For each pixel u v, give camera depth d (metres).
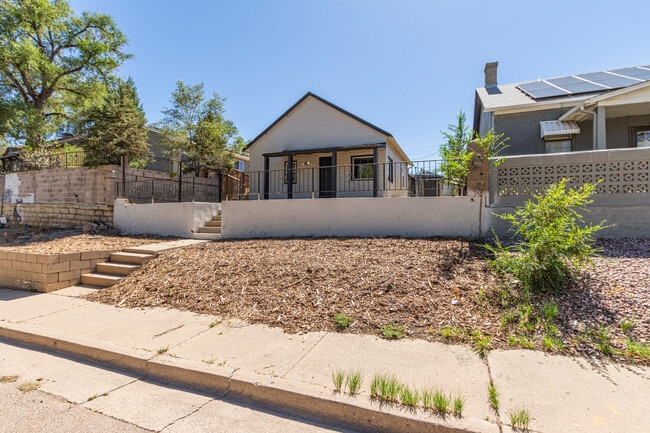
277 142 14.53
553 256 3.96
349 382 2.54
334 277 4.80
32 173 14.03
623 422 2.03
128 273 6.25
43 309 4.77
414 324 3.57
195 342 3.45
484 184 6.35
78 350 3.49
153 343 3.46
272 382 2.60
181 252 7.01
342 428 2.28
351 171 13.43
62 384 2.89
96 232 10.49
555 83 11.77
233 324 3.91
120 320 4.22
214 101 18.02
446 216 6.66
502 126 10.66
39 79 20.14
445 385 2.50
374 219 7.26
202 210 9.81
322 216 7.77
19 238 10.62
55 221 12.66
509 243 5.68
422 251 5.55
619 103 8.22
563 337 3.15
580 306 3.57
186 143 16.62
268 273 5.22
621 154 5.72
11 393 2.73
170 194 13.91
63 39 20.58
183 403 2.59
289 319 3.91
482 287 4.15
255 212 8.50
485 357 2.92
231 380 2.70
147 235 9.84
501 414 2.14
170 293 5.06
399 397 2.36
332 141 13.64
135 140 15.31
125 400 2.63
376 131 12.98
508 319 3.50
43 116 20.33
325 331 3.59
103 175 11.66
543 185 6.17
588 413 2.13
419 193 7.90
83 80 21.97
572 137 9.94
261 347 3.28
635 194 5.63
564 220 4.16
